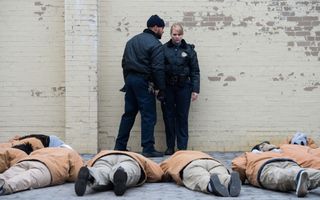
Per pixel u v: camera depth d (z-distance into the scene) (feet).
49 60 61.16
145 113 57.00
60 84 61.31
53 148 43.86
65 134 60.29
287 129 61.82
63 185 42.34
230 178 38.32
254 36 61.52
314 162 43.09
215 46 61.41
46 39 61.11
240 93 61.67
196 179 39.83
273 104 61.82
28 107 61.26
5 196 38.01
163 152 61.11
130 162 40.32
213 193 38.81
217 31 61.41
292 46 61.67
